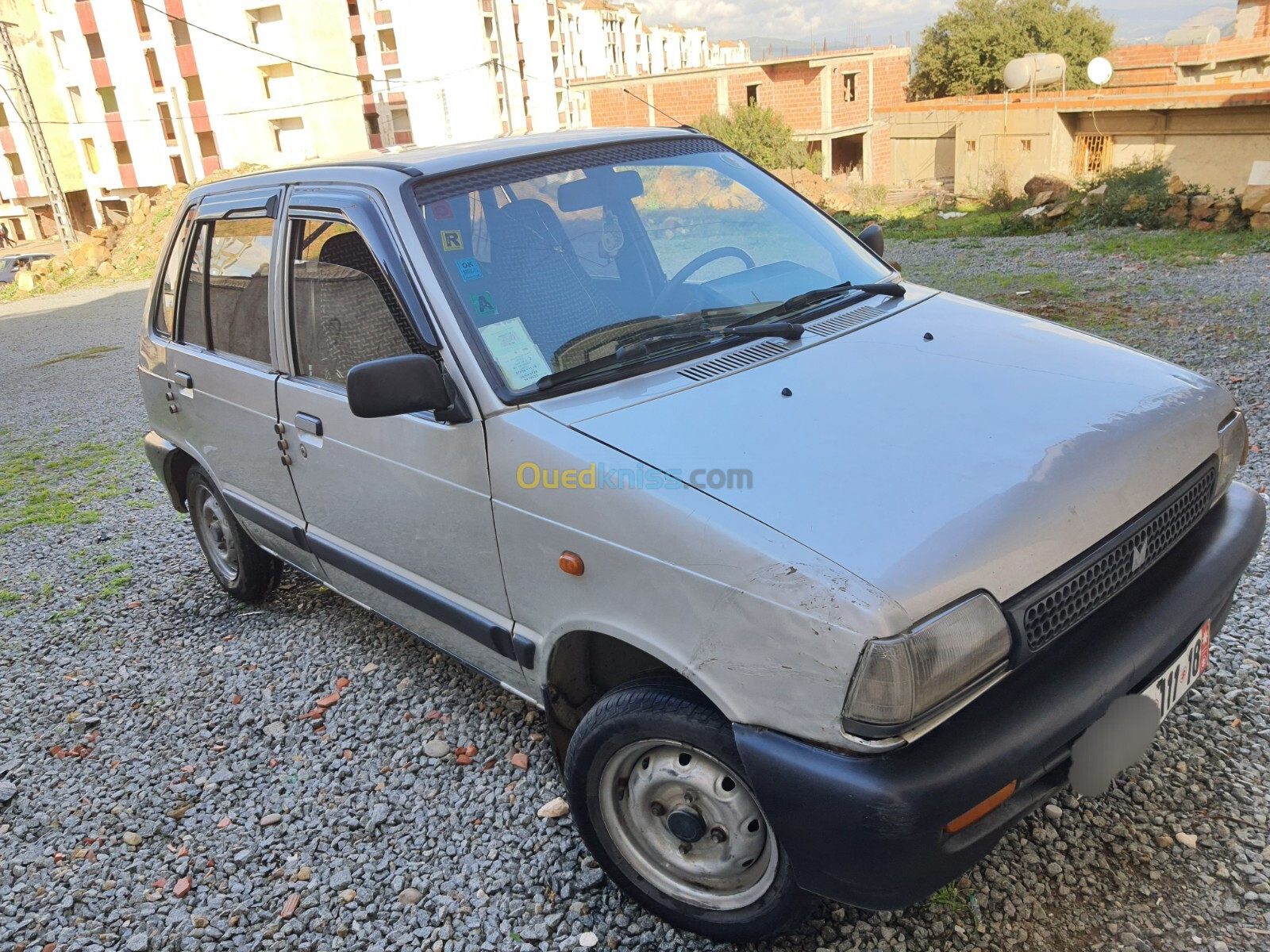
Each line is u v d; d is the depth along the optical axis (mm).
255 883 2744
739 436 2160
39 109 50188
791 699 1833
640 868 2365
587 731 2289
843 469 2025
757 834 2131
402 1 47219
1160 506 2172
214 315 3756
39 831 3102
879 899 1849
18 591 5188
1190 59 34344
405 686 3689
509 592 2518
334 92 46438
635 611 2123
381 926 2529
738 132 36625
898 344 2631
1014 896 2326
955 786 1741
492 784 3051
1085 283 9938
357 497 2990
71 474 7781
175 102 46781
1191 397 2439
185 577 5102
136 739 3574
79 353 15828
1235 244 11375
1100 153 24438
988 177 26109
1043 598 1897
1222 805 2520
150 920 2646
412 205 2670
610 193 2982
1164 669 2125
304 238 3029
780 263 3078
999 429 2174
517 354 2477
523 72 52938
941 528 1853
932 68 45344
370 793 3088
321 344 3043
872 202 28297
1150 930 2193
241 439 3598
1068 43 41281
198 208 3854
